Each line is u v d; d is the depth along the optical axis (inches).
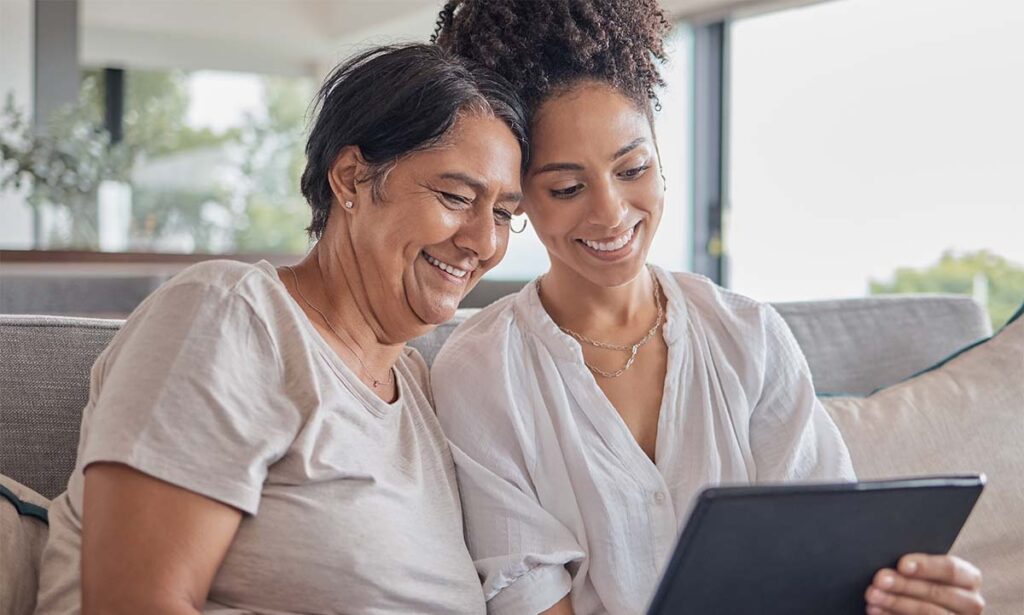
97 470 39.9
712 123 184.7
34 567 45.7
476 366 54.5
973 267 143.1
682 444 54.8
